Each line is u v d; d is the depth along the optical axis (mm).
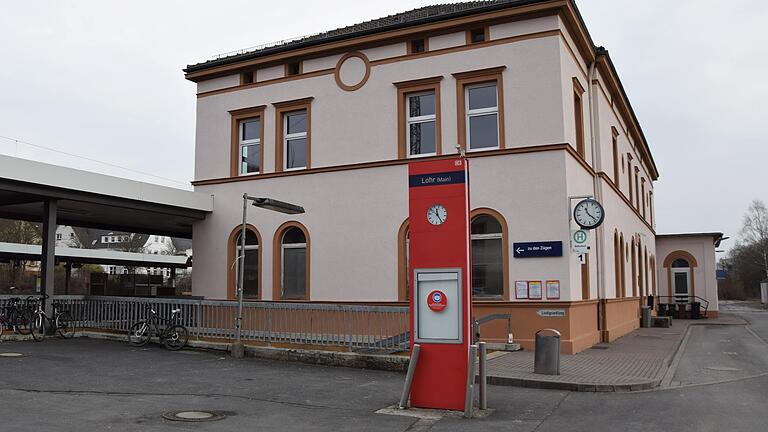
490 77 16984
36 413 8336
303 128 19797
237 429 7762
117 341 16875
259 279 19609
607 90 22719
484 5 17406
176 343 15516
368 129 18438
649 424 8258
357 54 18797
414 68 17922
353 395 10133
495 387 11148
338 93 19000
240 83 20719
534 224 16047
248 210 20062
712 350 18094
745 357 16266
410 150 18094
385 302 17688
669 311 37344
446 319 9109
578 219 15680
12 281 43594
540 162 16188
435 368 9117
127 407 8914
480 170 16781
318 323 13945
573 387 10852
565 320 15516
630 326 24484
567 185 16031
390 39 18188
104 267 56125
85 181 16609
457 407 8938
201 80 21344
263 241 19656
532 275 15906
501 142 16641
